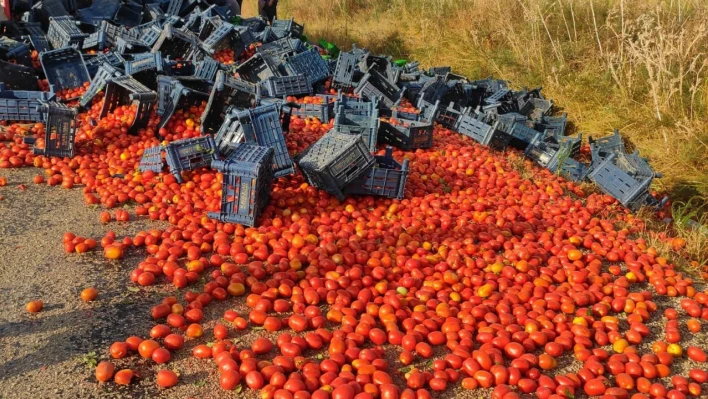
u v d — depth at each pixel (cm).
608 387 472
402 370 473
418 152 980
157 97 1004
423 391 440
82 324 499
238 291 555
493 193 862
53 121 822
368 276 589
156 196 743
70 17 1444
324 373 448
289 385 423
